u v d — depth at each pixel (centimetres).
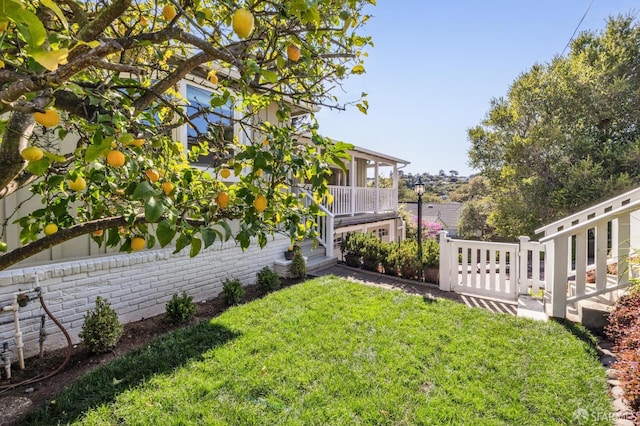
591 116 1125
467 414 210
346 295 459
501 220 1255
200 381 246
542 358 277
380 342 310
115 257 387
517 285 466
